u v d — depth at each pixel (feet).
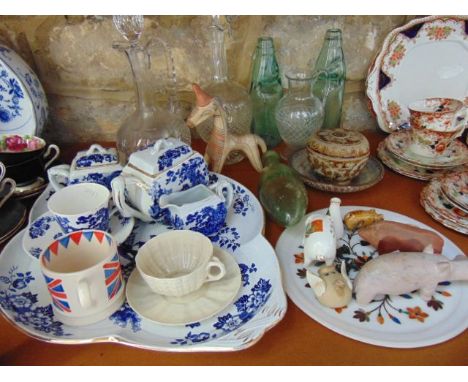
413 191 2.49
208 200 1.99
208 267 1.68
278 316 1.53
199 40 2.76
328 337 1.58
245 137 2.54
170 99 2.80
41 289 1.77
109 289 1.61
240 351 1.54
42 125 2.70
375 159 2.72
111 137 3.13
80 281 1.49
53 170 2.14
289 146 2.87
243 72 2.96
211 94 2.60
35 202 2.27
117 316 1.65
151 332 1.58
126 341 1.49
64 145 3.11
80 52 2.74
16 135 2.51
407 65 2.84
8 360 1.51
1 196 2.28
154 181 1.97
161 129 2.51
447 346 1.52
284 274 1.87
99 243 1.70
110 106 2.99
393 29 2.76
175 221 2.00
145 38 2.71
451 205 2.22
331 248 1.85
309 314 1.65
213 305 1.67
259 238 2.00
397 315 1.65
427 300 1.72
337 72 2.72
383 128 2.99
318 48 2.88
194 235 1.84
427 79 2.91
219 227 2.09
